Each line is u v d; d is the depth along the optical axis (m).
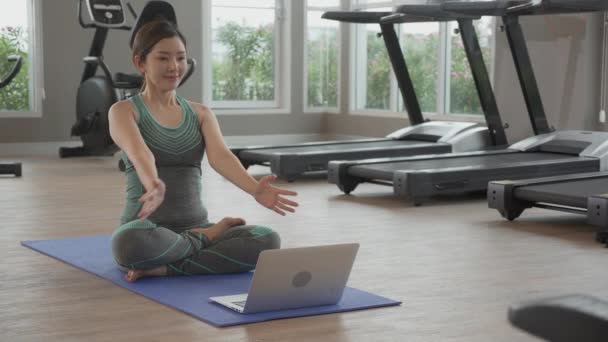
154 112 3.15
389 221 4.65
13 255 3.66
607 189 4.52
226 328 2.55
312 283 2.73
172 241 3.10
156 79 3.09
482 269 3.44
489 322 2.66
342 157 6.64
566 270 3.43
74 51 8.82
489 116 7.09
